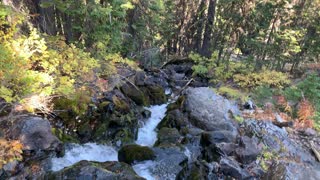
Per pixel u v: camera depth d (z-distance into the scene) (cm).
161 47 2483
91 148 731
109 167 600
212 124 895
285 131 877
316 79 1048
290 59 1598
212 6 1716
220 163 687
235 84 1301
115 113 820
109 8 1012
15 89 627
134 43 1578
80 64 891
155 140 875
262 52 1480
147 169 668
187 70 1642
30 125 626
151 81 1312
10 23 718
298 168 728
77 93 778
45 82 669
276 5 1335
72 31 1166
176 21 2273
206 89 1061
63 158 660
